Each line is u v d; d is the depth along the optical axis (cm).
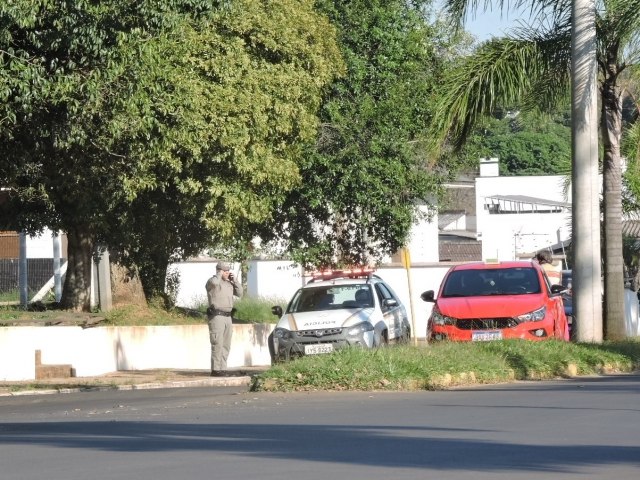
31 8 2942
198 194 4250
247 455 1565
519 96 4222
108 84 3269
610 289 4341
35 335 4172
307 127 4578
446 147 4725
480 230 11638
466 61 4209
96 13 3025
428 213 6075
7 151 3784
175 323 5253
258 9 4391
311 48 4619
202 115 3975
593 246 3916
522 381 3034
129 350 4700
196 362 5100
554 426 1878
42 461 1557
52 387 3712
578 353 3406
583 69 3888
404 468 1426
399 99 5053
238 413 2211
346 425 1928
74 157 3878
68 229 4928
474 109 4209
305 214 5422
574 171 3916
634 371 3553
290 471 1412
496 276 3866
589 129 3894
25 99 3061
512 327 3603
